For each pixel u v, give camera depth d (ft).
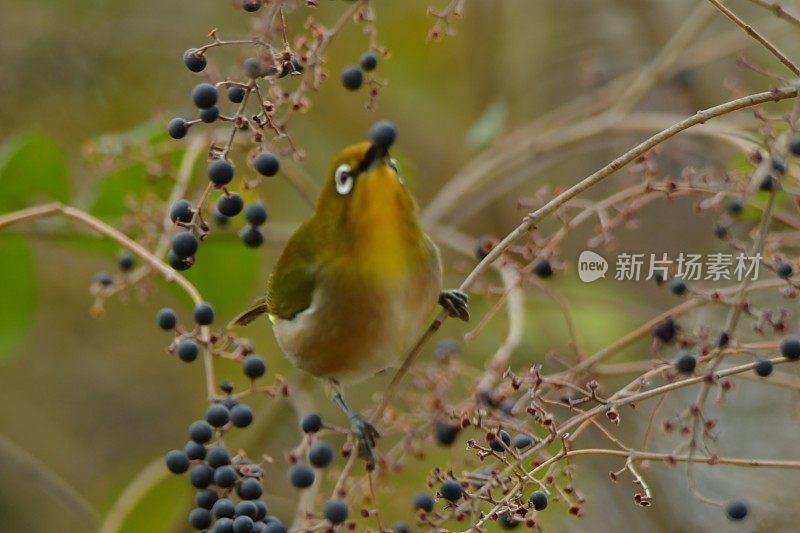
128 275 8.82
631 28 9.75
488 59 10.21
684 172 8.84
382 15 10.64
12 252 9.20
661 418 9.22
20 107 10.00
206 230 8.50
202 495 8.49
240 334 10.32
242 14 10.11
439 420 8.71
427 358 9.41
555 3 10.00
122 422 10.85
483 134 9.30
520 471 8.44
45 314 10.73
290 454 8.51
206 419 8.50
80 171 9.72
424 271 8.60
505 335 9.17
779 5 8.50
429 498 8.55
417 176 10.36
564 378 8.66
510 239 8.47
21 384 10.81
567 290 9.20
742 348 8.49
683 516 9.21
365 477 8.61
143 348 10.91
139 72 10.16
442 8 10.49
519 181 9.29
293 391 9.02
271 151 8.64
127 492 9.08
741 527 9.14
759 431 9.20
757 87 9.38
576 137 9.15
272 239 9.18
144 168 9.05
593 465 9.32
